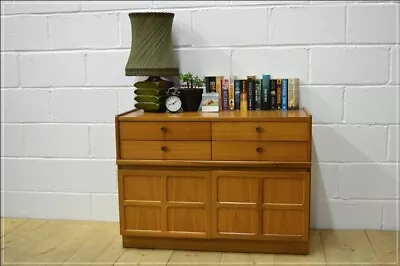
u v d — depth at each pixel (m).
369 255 2.41
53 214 3.03
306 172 2.33
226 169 2.38
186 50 2.77
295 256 2.41
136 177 2.46
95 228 2.86
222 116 2.38
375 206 2.75
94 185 2.96
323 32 2.66
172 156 2.41
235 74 2.75
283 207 2.37
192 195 2.43
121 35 2.82
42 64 2.91
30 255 2.46
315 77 2.70
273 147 2.34
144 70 2.56
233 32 2.73
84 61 2.87
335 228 2.79
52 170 2.99
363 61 2.66
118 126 2.43
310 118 2.30
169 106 2.56
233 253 2.46
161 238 2.52
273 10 2.68
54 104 2.93
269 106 2.65
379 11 2.61
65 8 2.85
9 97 2.97
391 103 2.67
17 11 2.89
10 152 3.01
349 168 2.74
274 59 2.71
